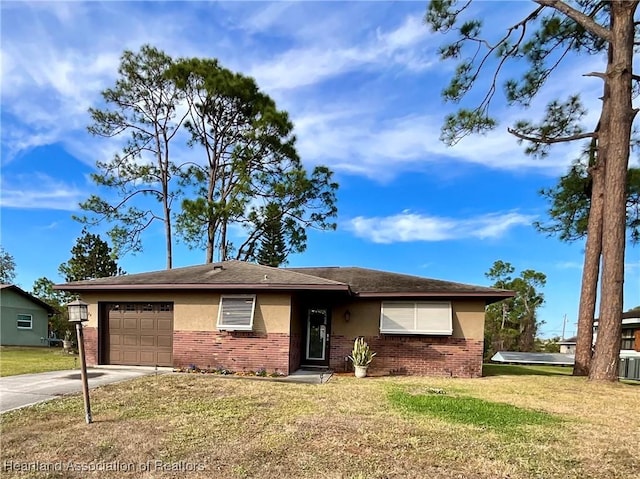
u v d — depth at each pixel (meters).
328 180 22.34
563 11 11.28
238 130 22.06
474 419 5.99
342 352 12.30
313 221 22.59
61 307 27.70
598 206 12.75
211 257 19.94
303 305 12.66
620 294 10.42
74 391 7.70
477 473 4.06
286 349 10.56
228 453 4.53
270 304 10.84
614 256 10.43
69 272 27.11
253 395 7.48
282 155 22.16
